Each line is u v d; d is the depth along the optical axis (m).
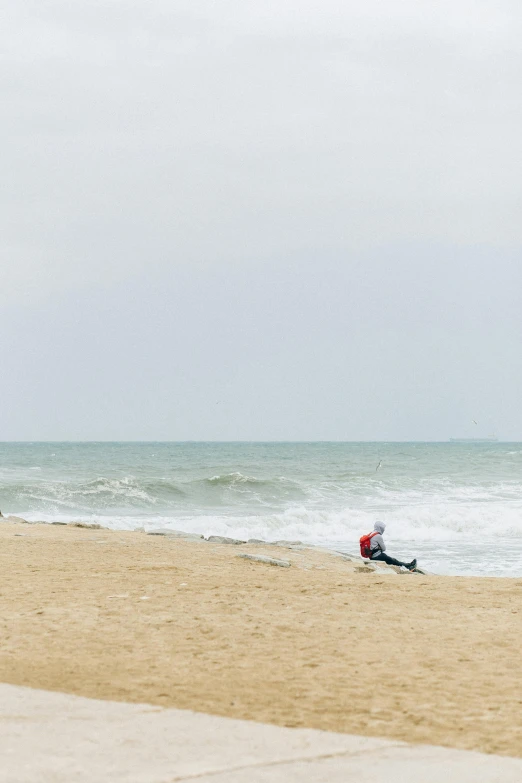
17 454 126.19
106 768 4.42
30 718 5.44
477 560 22.55
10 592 11.41
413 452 145.25
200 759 4.62
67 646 8.06
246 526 30.41
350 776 4.37
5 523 24.12
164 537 21.05
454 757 4.78
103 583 12.43
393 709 5.98
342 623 9.59
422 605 11.12
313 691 6.49
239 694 6.37
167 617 9.73
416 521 31.12
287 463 91.75
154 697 6.22
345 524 31.16
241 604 10.82
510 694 6.44
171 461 98.50
